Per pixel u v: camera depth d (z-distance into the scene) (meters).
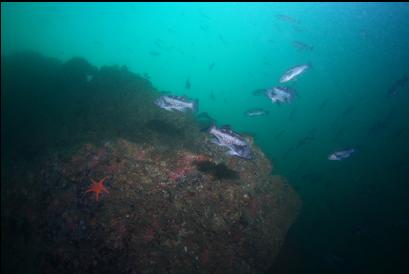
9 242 2.73
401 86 3.83
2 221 2.80
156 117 4.28
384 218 4.76
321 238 4.38
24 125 4.74
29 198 2.81
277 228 2.95
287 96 2.79
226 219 2.62
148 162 2.85
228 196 2.75
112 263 2.17
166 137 3.79
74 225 2.45
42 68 7.96
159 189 2.63
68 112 4.48
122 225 2.32
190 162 2.89
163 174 2.74
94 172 2.74
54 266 2.36
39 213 2.69
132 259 2.15
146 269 2.10
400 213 4.85
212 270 2.28
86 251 2.29
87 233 2.36
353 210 5.14
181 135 3.89
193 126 4.16
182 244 2.31
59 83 5.75
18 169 3.18
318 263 3.69
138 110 4.41
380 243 4.11
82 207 2.52
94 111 4.38
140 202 2.50
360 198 5.46
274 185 3.26
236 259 2.45
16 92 6.05
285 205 3.21
